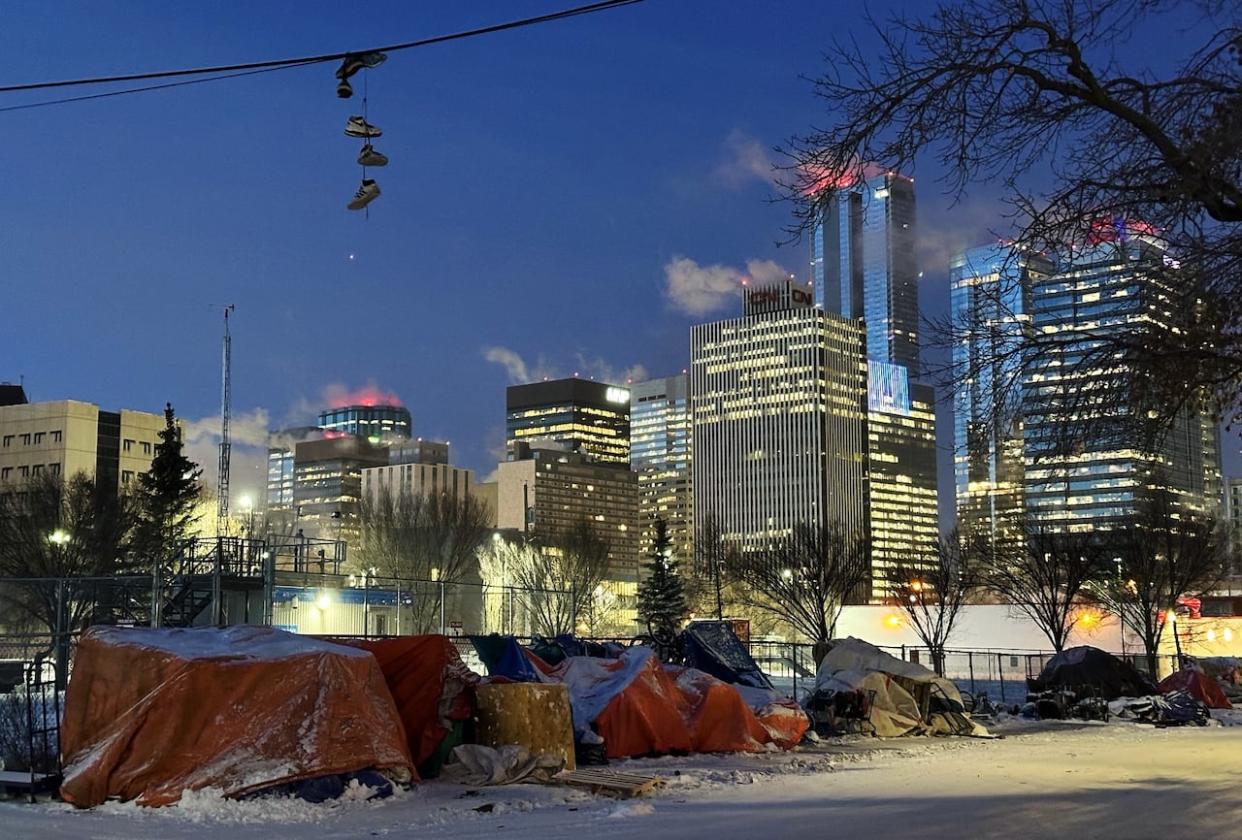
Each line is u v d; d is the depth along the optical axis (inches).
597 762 844.0
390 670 739.4
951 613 2817.4
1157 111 532.7
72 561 2342.5
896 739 1132.5
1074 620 2669.8
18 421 5949.8
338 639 834.2
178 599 1683.1
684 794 688.4
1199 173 501.7
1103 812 571.8
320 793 617.0
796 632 3885.3
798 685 1884.8
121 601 1696.6
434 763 730.8
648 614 3838.6
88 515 2529.5
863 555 3499.0
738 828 535.5
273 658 646.5
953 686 1222.9
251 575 1775.3
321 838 515.2
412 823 561.6
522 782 725.3
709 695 952.9
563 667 965.8
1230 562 2970.0
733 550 4598.9
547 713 781.3
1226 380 557.9
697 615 4160.9
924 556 4852.4
